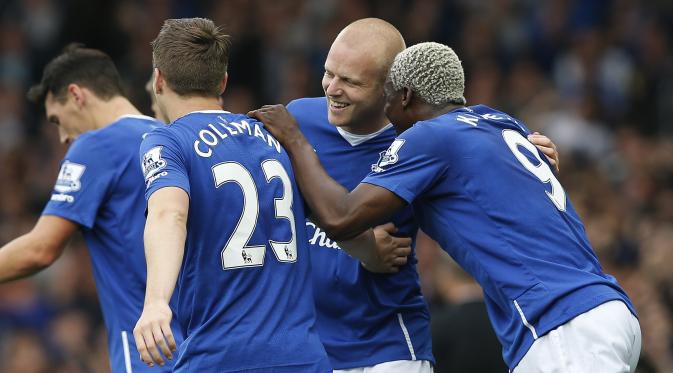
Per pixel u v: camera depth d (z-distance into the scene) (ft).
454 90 39.68
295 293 35.60
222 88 37.42
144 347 31.14
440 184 38.27
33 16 118.62
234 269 34.68
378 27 40.81
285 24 119.03
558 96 113.91
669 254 84.99
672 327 77.56
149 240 32.53
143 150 34.94
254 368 34.17
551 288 36.70
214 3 119.65
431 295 72.43
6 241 93.30
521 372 37.27
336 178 42.52
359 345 42.16
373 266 40.98
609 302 36.68
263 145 36.78
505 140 38.93
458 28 119.34
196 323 34.88
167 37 36.86
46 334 81.15
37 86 46.96
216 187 34.99
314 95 112.68
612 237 86.79
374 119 41.78
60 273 86.12
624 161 108.37
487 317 50.67
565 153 106.32
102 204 43.73
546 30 120.67
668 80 120.47
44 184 103.35
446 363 50.52
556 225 37.78
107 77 46.19
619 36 121.80
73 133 46.55
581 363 36.09
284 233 35.88
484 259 37.73
